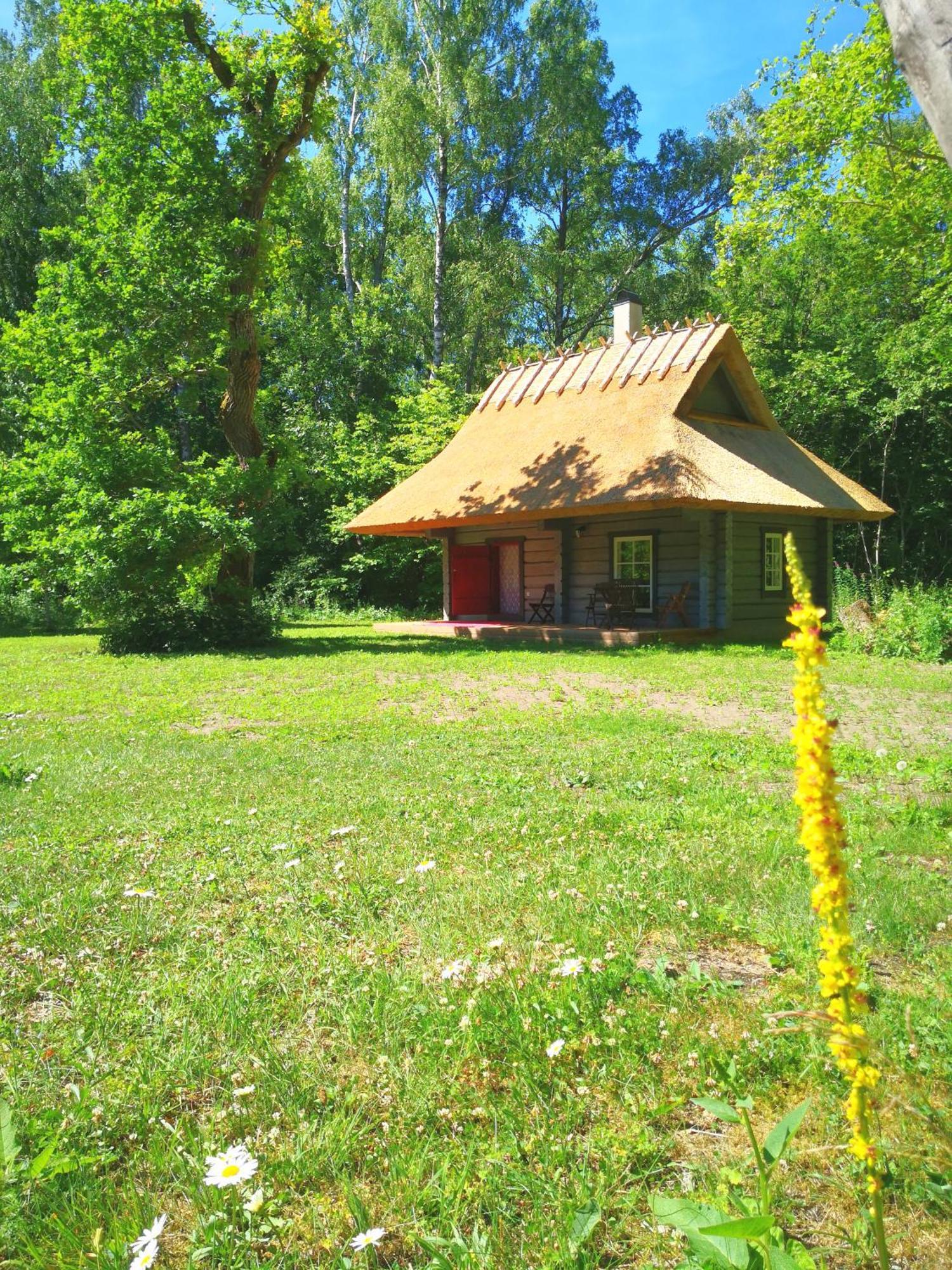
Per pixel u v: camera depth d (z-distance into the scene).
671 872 4.55
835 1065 2.76
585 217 39.16
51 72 33.38
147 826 5.77
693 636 19.03
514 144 36.62
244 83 19.44
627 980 3.41
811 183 23.33
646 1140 2.49
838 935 1.61
